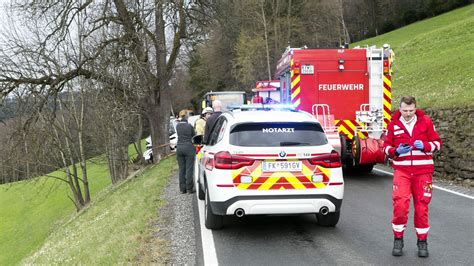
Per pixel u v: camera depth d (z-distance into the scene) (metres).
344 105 12.09
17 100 20.00
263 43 52.94
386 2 72.44
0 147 21.92
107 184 32.47
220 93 23.52
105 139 27.14
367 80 12.14
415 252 5.89
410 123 5.60
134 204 10.43
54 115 22.27
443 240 6.36
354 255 5.84
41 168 25.14
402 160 5.64
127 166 27.06
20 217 30.75
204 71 64.75
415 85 22.73
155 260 5.88
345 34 60.72
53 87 19.97
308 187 6.36
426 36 35.22
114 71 19.55
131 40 19.17
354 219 7.66
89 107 27.02
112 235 7.88
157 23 19.78
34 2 18.64
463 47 26.69
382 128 11.98
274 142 6.48
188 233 7.07
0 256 23.91
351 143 12.09
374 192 9.97
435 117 13.51
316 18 57.50
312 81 12.07
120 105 20.83
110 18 19.12
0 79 19.52
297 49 12.09
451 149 11.52
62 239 11.91
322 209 6.41
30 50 20.05
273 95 17.09
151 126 21.73
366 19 76.75
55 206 30.55
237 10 22.67
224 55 59.34
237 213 6.31
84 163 26.86
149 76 20.77
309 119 6.86
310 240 6.54
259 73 53.81
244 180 6.29
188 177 10.66
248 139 6.50
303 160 6.38
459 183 10.88
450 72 21.05
